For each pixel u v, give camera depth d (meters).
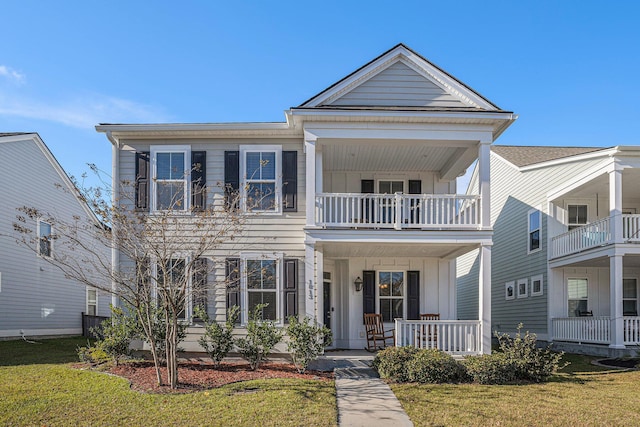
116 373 9.53
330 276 14.53
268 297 11.84
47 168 18.59
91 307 21.53
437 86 11.98
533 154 20.53
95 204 9.31
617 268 13.31
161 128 11.91
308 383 8.88
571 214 17.17
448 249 12.56
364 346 14.02
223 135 12.17
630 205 17.53
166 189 12.07
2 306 16.19
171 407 7.29
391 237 11.26
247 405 7.39
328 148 12.39
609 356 13.33
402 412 7.31
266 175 12.14
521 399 7.97
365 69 11.84
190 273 9.60
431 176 14.55
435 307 14.23
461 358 10.89
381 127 11.46
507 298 20.39
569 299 16.91
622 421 6.82
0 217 16.06
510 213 20.22
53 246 18.66
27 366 10.30
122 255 11.70
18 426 6.50
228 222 10.88
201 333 11.68
